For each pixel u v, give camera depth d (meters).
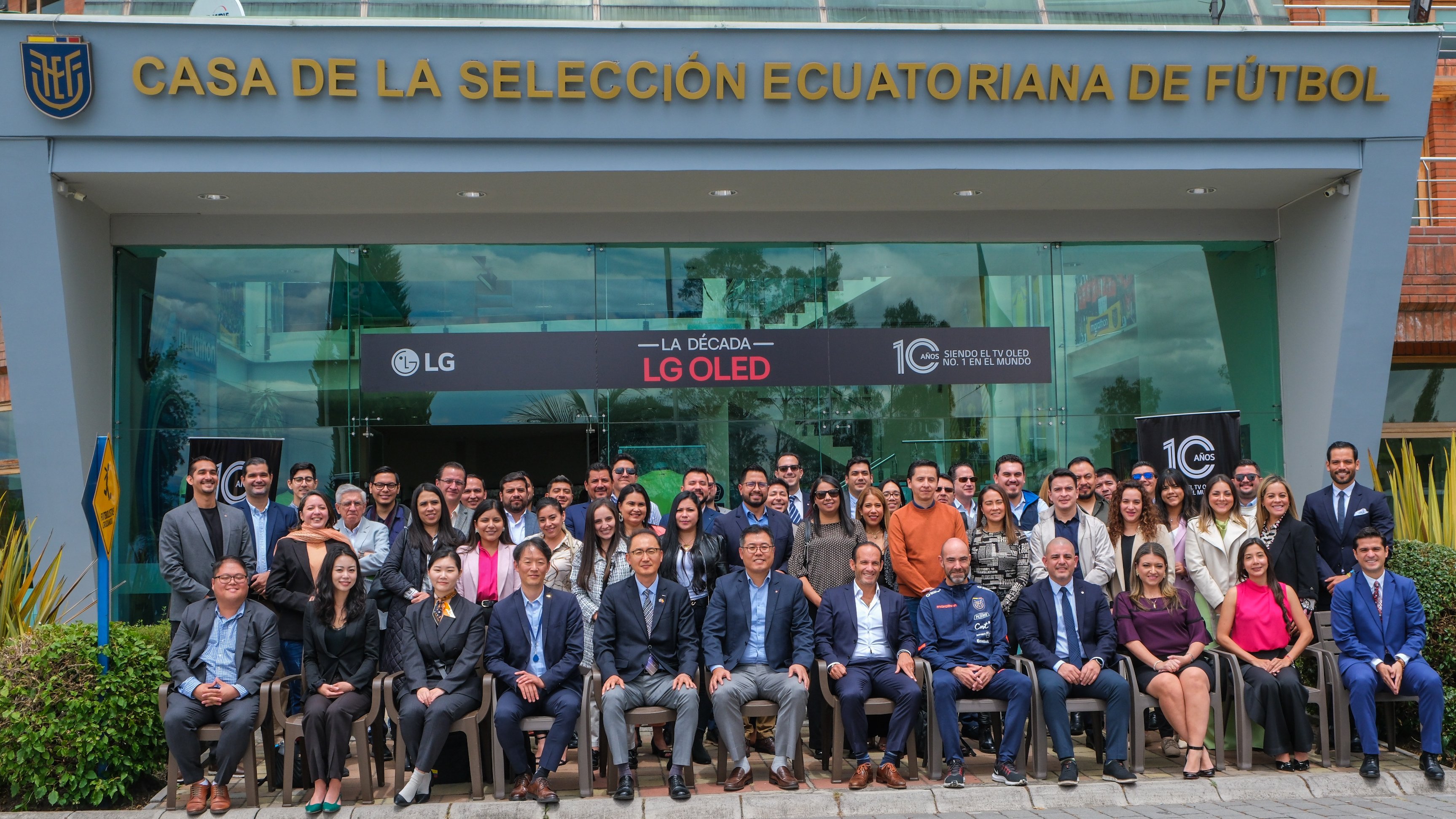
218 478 7.93
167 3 9.30
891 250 11.27
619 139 9.36
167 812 6.42
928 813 6.35
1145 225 11.25
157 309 10.72
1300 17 9.85
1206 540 7.50
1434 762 6.70
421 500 7.44
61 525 9.76
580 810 6.29
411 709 6.45
